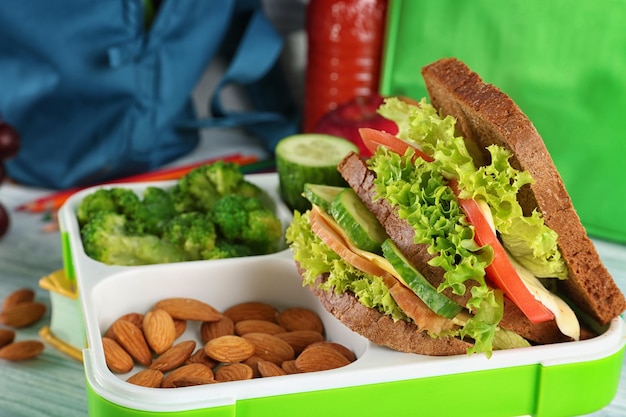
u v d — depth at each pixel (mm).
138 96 839
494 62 808
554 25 774
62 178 858
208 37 852
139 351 601
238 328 624
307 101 913
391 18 855
